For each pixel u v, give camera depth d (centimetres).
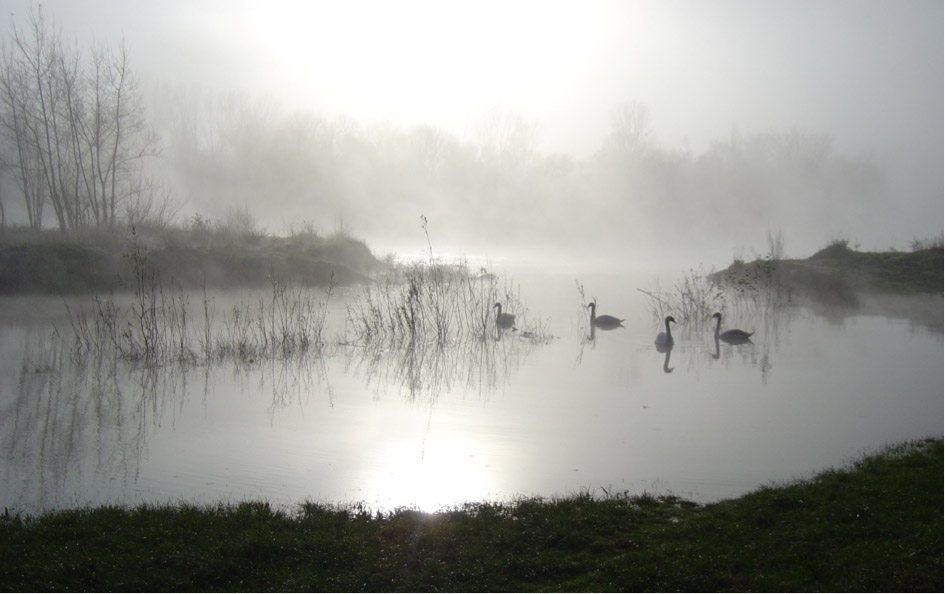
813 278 3291
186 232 3666
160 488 996
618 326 2598
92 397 1535
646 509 880
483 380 1717
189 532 796
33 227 3553
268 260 3391
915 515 797
